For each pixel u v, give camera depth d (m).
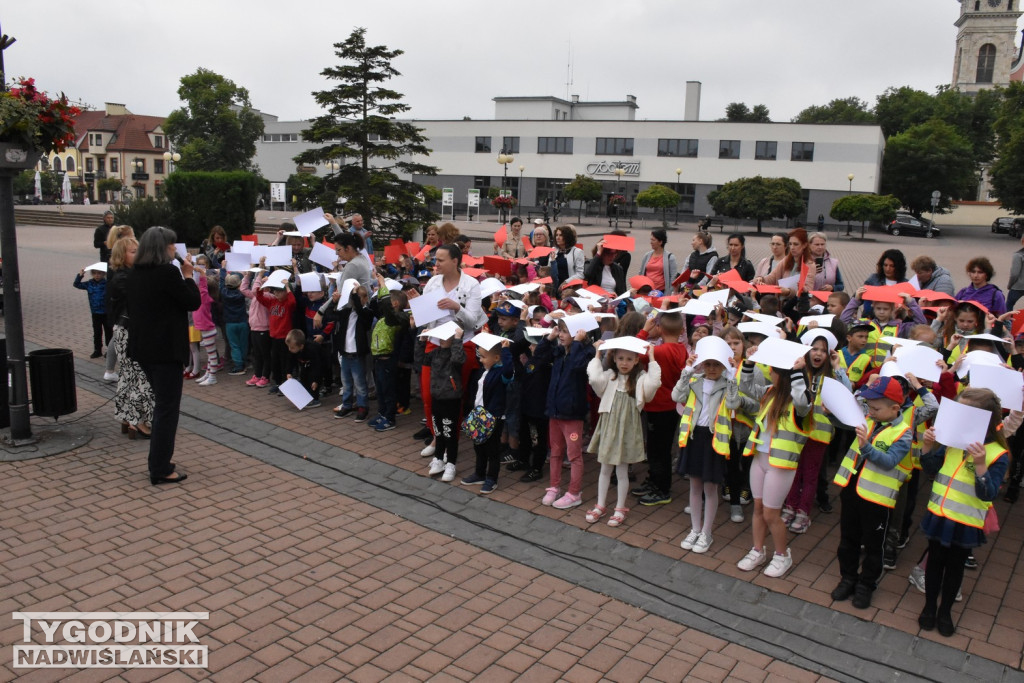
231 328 10.62
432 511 6.52
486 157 60.88
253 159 74.19
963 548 4.65
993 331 7.55
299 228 11.01
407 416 9.13
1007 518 6.54
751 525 6.39
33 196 77.81
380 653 4.48
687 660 4.48
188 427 8.55
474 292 7.62
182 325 6.82
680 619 4.93
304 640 4.59
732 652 4.58
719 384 5.69
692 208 56.34
